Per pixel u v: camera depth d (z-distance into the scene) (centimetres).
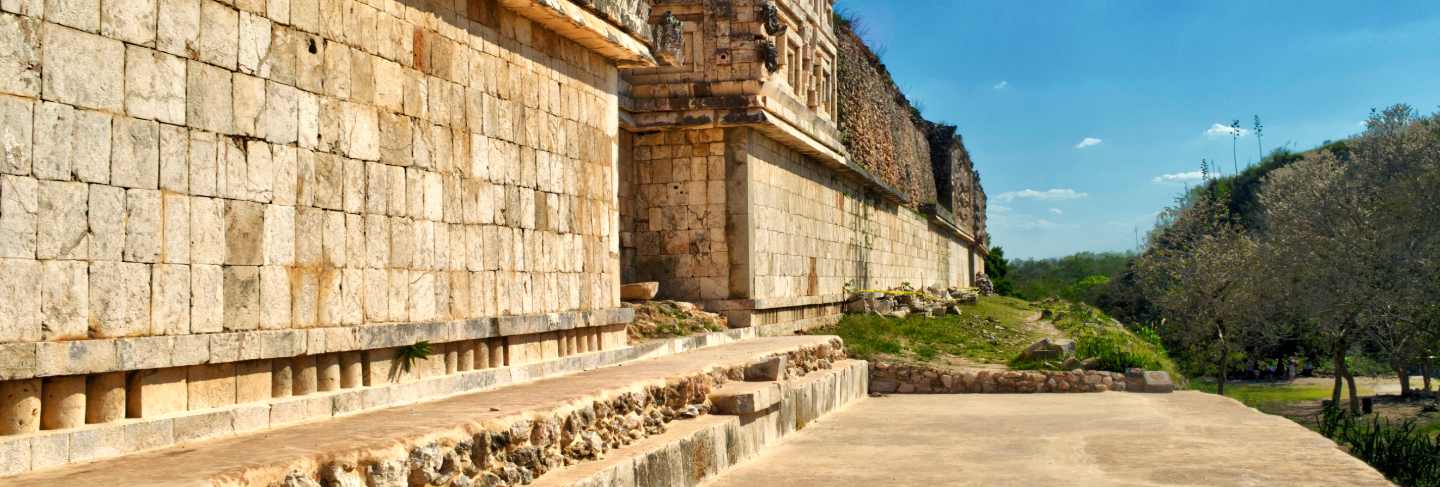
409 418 826
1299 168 5531
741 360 1494
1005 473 1206
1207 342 4488
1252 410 1856
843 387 1955
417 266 1005
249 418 788
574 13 1246
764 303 2306
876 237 3669
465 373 1055
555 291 1268
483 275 1114
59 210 668
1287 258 4191
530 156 1219
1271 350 5381
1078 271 14862
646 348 1536
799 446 1411
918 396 2172
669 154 2291
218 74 786
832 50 2964
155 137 734
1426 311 3806
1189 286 4538
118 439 688
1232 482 1152
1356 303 3766
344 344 888
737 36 2236
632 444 1022
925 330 2780
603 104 1417
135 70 720
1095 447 1414
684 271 2275
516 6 1170
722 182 2267
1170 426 1638
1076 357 2355
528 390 1042
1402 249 3938
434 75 1042
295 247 854
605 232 1414
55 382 672
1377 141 4712
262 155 823
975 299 4288
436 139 1041
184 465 629
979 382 2230
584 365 1305
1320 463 1273
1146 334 4159
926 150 5353
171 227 744
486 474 780
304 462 642
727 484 1127
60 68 670
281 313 838
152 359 718
